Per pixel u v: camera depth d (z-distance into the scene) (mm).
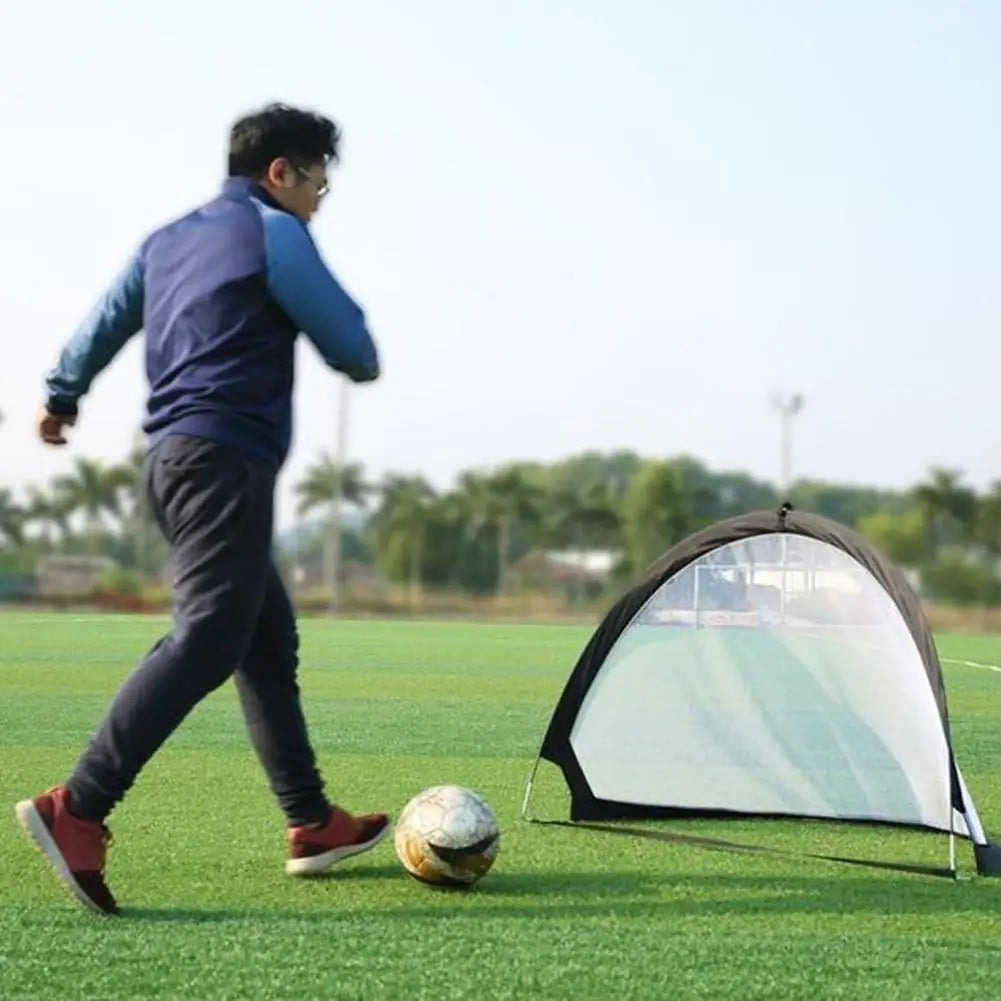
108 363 4461
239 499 3988
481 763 7770
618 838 5348
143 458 4137
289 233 4043
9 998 3104
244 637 4051
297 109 4328
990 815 6301
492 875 4590
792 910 4168
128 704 3916
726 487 106500
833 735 5676
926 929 3957
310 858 4457
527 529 85188
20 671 14547
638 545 82188
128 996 3125
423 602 60938
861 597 5535
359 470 84188
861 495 107312
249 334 4039
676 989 3246
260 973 3320
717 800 5797
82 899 3883
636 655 5828
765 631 5766
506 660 17812
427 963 3436
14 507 85438
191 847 4980
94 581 62906
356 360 4113
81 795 3887
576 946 3629
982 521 74938
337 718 10250
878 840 5379
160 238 4254
